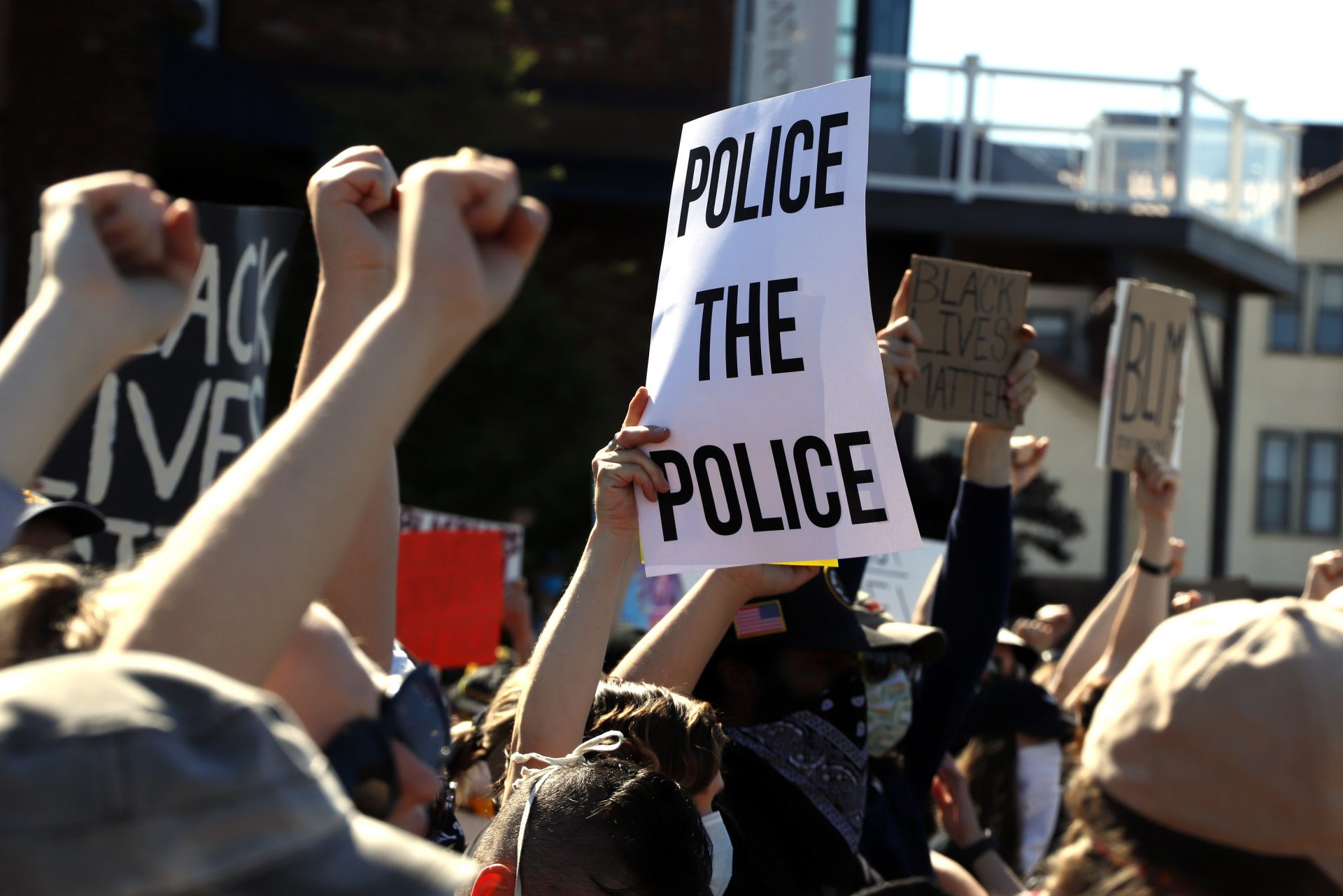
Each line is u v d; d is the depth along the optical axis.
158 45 9.43
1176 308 4.10
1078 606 16.25
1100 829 1.60
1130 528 25.11
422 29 11.45
